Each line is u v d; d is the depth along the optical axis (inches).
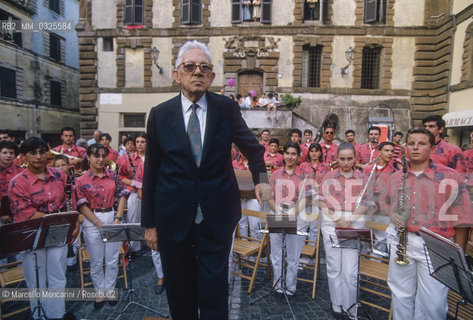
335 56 582.9
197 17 588.4
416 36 577.0
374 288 159.8
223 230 75.8
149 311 137.5
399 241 106.0
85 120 615.2
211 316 74.9
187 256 78.7
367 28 575.2
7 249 103.3
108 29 600.4
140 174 187.6
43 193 122.3
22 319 133.6
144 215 81.0
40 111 804.6
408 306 105.7
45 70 825.5
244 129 81.6
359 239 114.2
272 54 579.8
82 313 135.9
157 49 596.1
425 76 578.2
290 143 138.3
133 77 609.3
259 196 81.4
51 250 120.6
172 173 74.3
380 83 592.4
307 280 154.3
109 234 121.6
